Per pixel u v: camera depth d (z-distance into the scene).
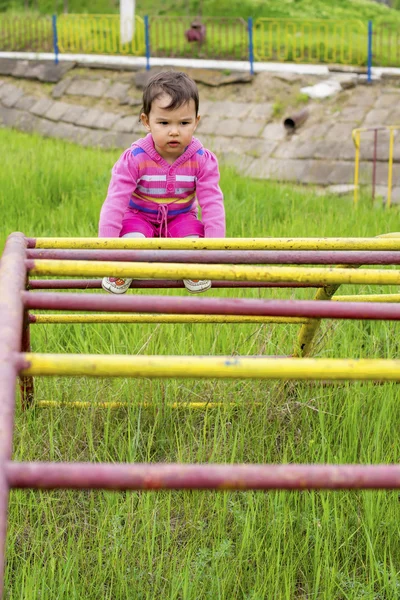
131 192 4.02
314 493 3.62
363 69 19.70
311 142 16.80
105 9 30.67
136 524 3.48
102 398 4.51
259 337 5.08
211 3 29.98
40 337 5.16
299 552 3.30
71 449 3.96
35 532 3.47
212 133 18.16
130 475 1.59
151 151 4.00
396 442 3.98
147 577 3.21
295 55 21.05
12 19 27.25
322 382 4.50
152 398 4.40
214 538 3.43
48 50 23.84
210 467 1.62
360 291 6.28
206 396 4.54
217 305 2.16
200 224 4.20
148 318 4.03
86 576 3.19
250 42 20.38
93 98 20.67
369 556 3.31
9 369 1.77
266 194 10.84
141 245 3.02
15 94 21.55
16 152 14.02
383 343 5.29
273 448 4.09
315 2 30.88
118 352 4.98
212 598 3.05
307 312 2.16
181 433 4.07
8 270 2.22
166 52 22.78
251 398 4.41
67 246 2.99
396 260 2.90
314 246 3.03
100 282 3.71
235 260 2.89
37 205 8.95
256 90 19.42
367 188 14.84
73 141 19.17
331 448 4.08
